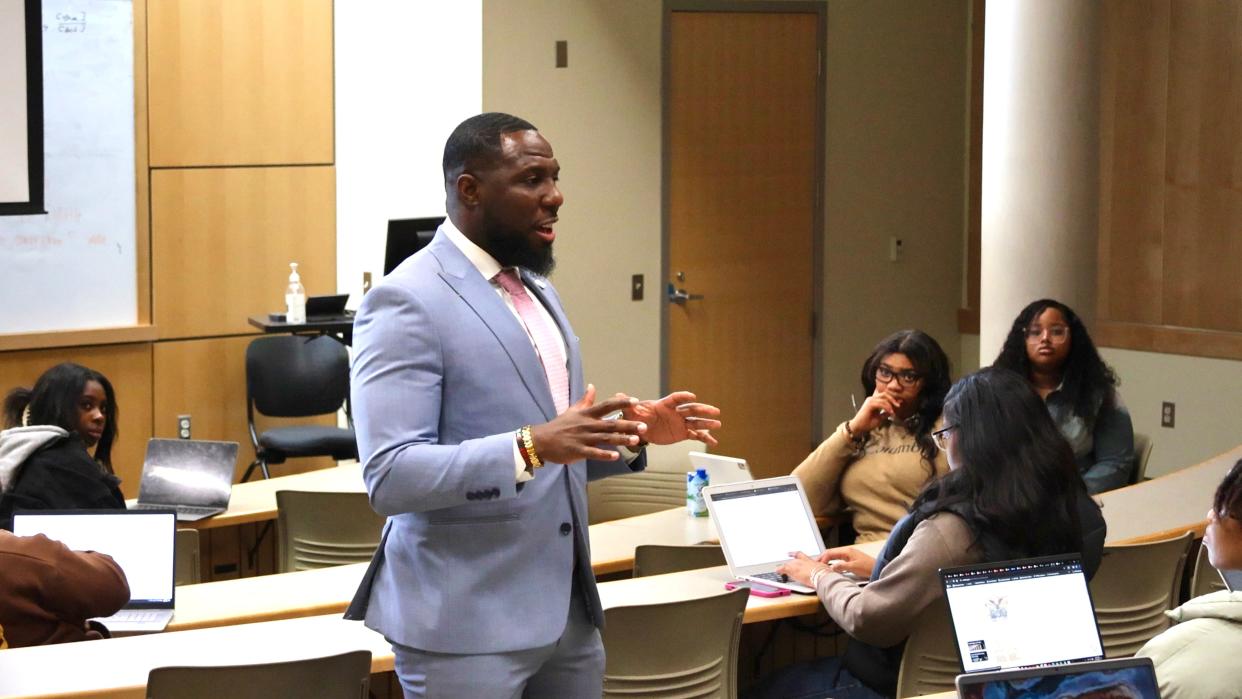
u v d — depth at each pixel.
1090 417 5.23
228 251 7.45
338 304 7.26
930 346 4.55
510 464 2.10
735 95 7.77
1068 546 3.04
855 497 4.61
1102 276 7.84
